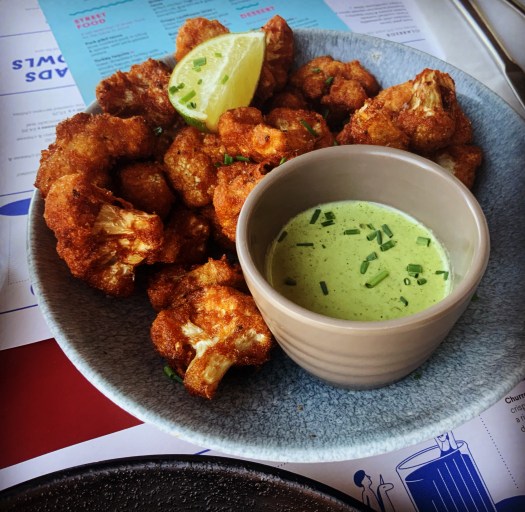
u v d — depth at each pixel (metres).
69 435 0.20
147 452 0.20
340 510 0.17
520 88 0.33
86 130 0.23
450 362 0.20
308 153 0.21
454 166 0.25
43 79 0.35
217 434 0.17
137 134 0.23
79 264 0.21
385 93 0.26
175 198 0.24
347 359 0.17
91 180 0.22
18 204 0.28
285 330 0.18
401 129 0.25
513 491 0.19
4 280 0.25
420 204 0.21
